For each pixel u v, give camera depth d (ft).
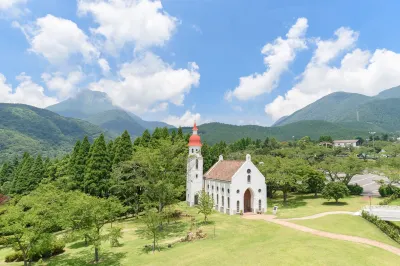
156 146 282.15
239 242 152.66
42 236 145.38
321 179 302.66
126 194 253.03
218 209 260.01
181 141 271.08
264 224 192.95
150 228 159.02
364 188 342.85
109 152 288.92
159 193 214.48
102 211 151.12
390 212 197.77
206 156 351.67
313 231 166.20
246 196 259.60
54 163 332.80
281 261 117.39
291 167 290.76
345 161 313.32
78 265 141.38
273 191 323.37
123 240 179.52
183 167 278.26
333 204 261.65
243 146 542.16
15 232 137.80
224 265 118.93
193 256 135.13
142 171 243.60
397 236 155.43
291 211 241.55
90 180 249.96
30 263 146.41
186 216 239.91
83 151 270.87
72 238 150.61
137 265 131.64
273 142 594.65
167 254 143.54
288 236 155.33
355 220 190.80
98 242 141.49
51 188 222.89
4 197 246.27
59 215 151.12
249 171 248.52
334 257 120.16
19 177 287.69
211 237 168.55
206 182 288.71
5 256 163.84
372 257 122.83
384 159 347.97
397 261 120.98
